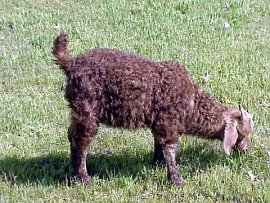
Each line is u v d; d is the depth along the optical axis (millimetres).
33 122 4625
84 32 5844
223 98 4875
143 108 3895
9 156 4266
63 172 4117
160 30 5883
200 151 4254
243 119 4070
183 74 3979
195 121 4016
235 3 6332
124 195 3908
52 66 5363
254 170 4125
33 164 4211
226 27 5934
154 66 3936
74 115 3914
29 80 5141
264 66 5277
